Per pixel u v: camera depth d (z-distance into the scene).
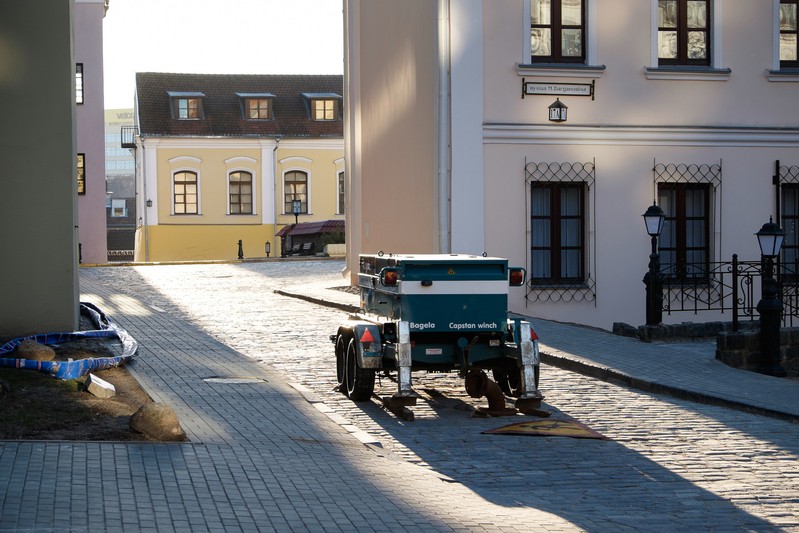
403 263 12.16
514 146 21.19
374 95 27.33
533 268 21.47
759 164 22.25
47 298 16.38
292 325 20.89
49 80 16.30
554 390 13.78
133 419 9.64
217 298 27.89
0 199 16.20
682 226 22.08
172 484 7.88
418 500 7.93
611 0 21.59
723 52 22.14
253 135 69.94
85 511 6.99
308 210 71.12
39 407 10.48
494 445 10.55
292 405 12.07
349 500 7.77
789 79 22.31
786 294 21.95
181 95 70.44
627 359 15.63
